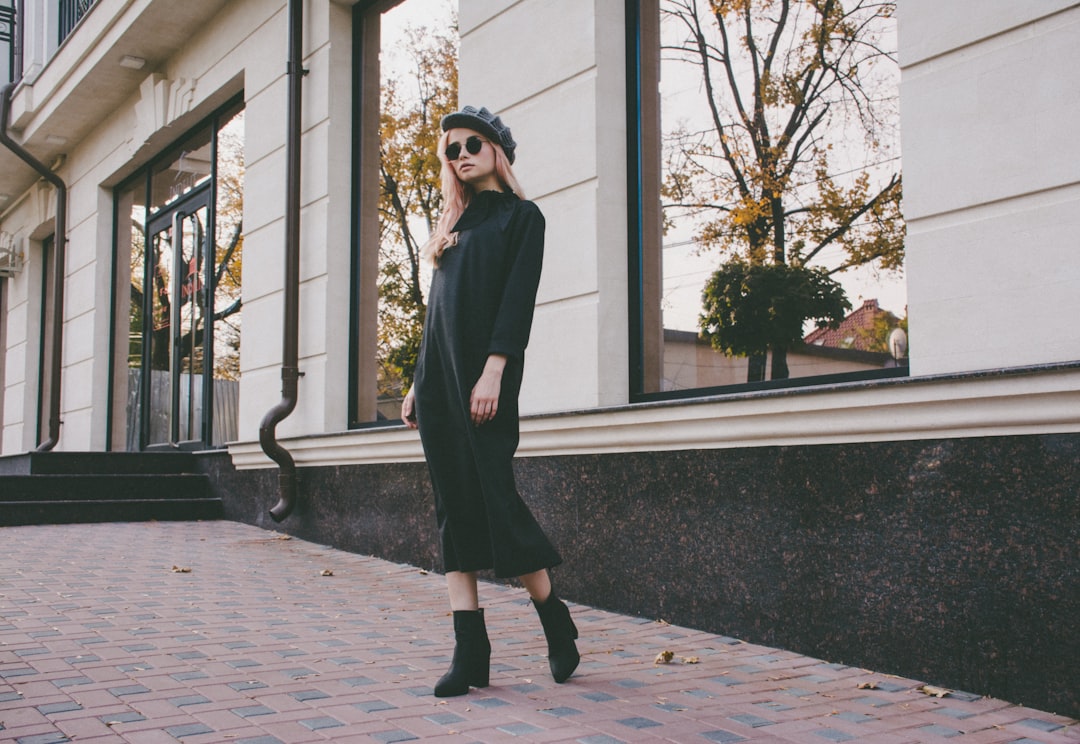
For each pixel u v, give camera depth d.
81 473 7.75
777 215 4.10
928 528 3.00
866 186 3.80
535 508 4.52
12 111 10.69
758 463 3.54
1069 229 2.81
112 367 10.09
